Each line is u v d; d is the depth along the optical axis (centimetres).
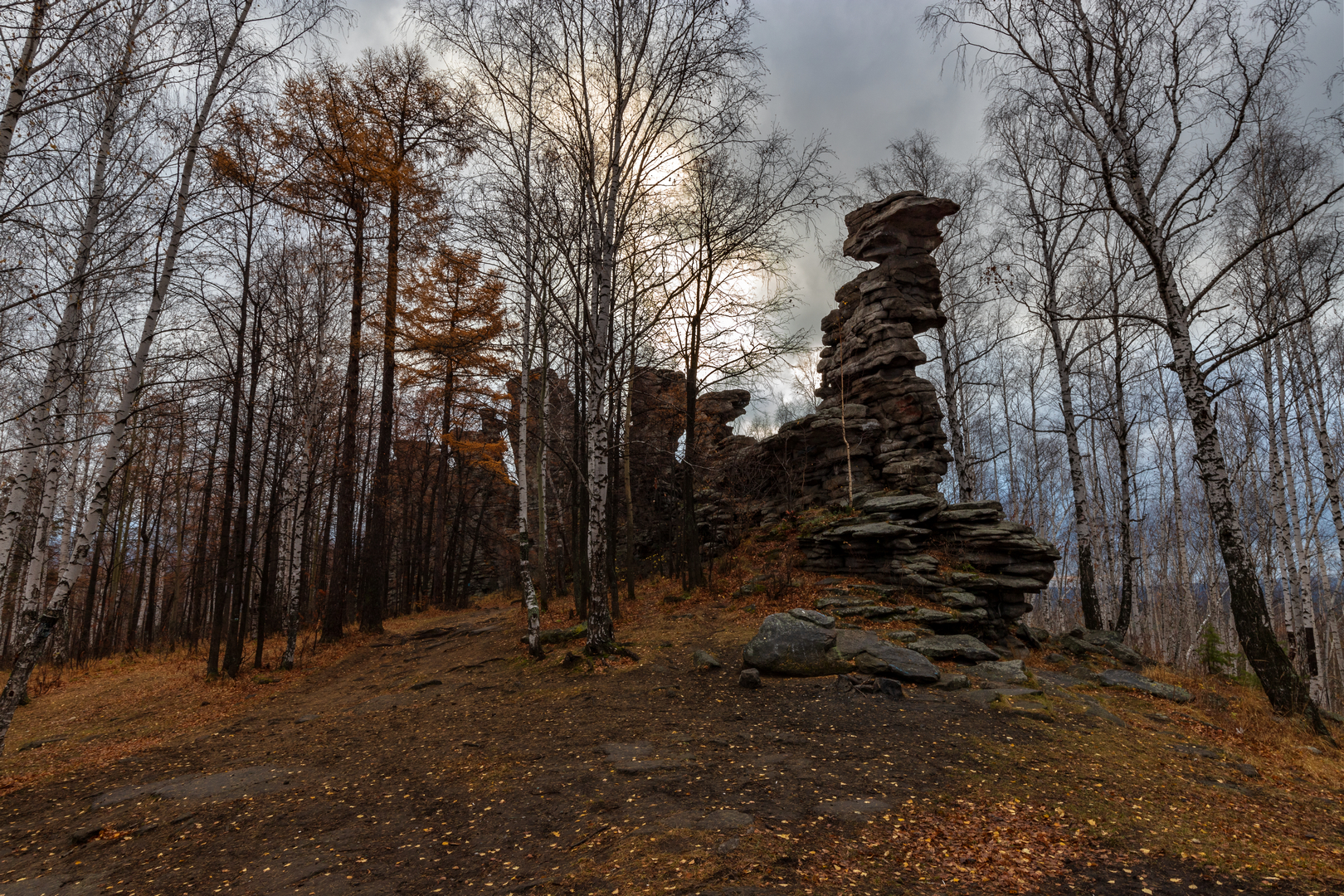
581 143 1395
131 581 3878
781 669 1233
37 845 639
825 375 2494
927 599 1612
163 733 1127
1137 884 466
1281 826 618
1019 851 518
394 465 3566
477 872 520
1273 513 1812
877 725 929
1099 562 3191
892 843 529
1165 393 2697
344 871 539
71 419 2177
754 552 2314
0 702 828
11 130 727
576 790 696
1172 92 1201
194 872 555
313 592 2670
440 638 2138
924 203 2138
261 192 1215
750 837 531
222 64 962
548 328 1873
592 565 1426
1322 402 1695
